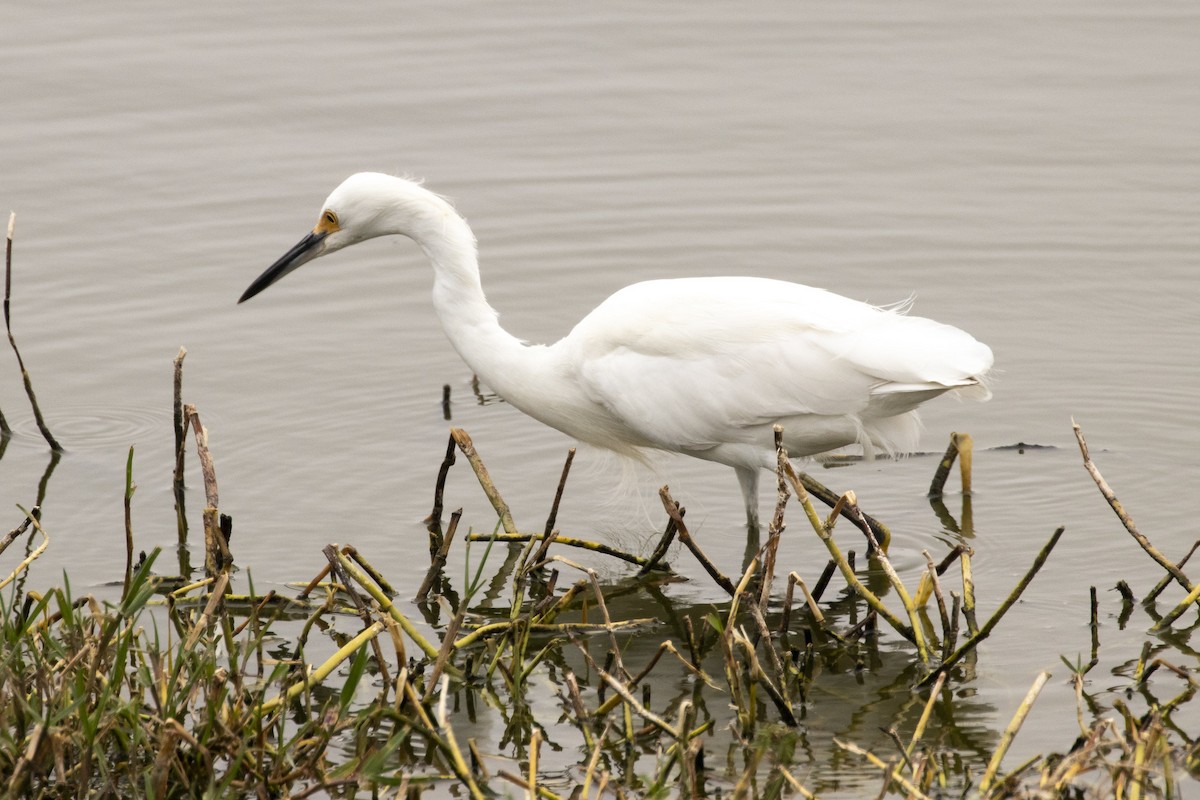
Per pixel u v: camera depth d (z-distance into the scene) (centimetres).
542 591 1156
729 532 1272
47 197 1847
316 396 1511
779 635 1075
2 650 899
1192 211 1819
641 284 1245
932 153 1967
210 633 995
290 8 2317
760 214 1853
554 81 2134
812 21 2286
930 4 2323
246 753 861
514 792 883
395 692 952
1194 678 977
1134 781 811
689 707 902
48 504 1295
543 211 1862
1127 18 2248
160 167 1916
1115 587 1117
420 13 2312
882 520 1262
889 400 1166
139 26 2244
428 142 1989
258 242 1778
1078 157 1941
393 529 1254
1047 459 1358
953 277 1717
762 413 1177
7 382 1529
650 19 2295
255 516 1273
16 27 2223
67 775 861
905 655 1032
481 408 1501
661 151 1984
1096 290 1678
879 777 884
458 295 1291
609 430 1300
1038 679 855
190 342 1608
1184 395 1459
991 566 1166
